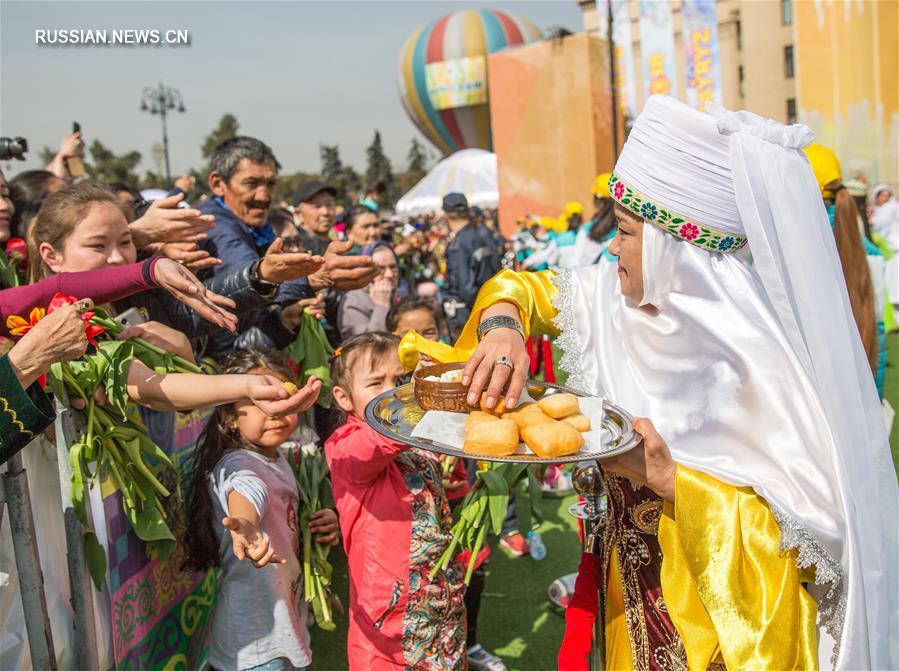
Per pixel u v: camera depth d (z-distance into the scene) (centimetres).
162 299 268
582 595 186
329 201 636
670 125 152
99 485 203
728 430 152
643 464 145
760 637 141
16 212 358
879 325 343
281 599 234
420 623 229
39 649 179
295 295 316
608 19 1439
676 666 161
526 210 2044
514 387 150
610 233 535
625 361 171
